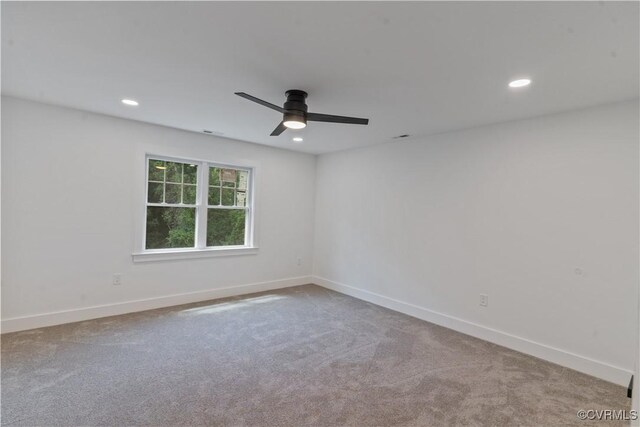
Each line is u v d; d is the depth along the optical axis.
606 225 2.74
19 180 3.25
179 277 4.34
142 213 4.02
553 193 3.04
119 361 2.76
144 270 4.05
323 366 2.79
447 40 1.87
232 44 2.00
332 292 5.22
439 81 2.42
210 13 1.68
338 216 5.34
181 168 4.40
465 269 3.69
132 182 3.91
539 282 3.12
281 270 5.39
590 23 1.65
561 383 2.62
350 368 2.77
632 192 2.62
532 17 1.62
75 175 3.54
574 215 2.91
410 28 1.76
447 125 3.56
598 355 2.76
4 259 3.19
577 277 2.89
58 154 3.44
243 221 5.03
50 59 2.27
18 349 2.90
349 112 3.17
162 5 1.63
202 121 3.76
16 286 3.26
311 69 2.29
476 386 2.53
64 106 3.39
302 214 5.63
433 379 2.62
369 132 3.97
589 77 2.27
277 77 2.44
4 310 3.21
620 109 2.68
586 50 1.92
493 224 3.46
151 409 2.13
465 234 3.70
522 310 3.22
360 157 4.99
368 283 4.81
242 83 2.59
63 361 2.72
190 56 2.18
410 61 2.14
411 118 3.33
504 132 3.38
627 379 2.60
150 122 3.90
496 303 3.41
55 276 3.46
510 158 3.33
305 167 5.63
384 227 4.61
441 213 3.93
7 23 1.82
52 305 3.46
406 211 4.33
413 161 4.26
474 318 3.59
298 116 2.62
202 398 2.27
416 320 4.04
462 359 3.00
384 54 2.06
